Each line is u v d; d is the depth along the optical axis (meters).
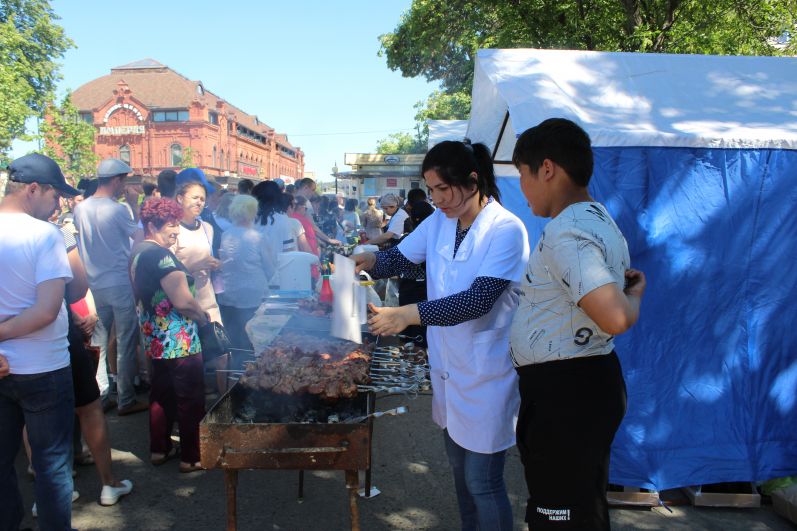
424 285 5.64
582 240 1.56
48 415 2.40
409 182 23.42
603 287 1.48
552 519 1.74
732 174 3.23
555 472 1.71
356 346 2.91
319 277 4.80
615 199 3.21
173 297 3.35
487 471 2.22
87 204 4.20
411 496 3.38
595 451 1.69
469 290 2.10
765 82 3.93
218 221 5.59
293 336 3.14
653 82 3.88
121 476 3.54
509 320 2.23
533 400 1.76
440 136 9.70
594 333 1.67
